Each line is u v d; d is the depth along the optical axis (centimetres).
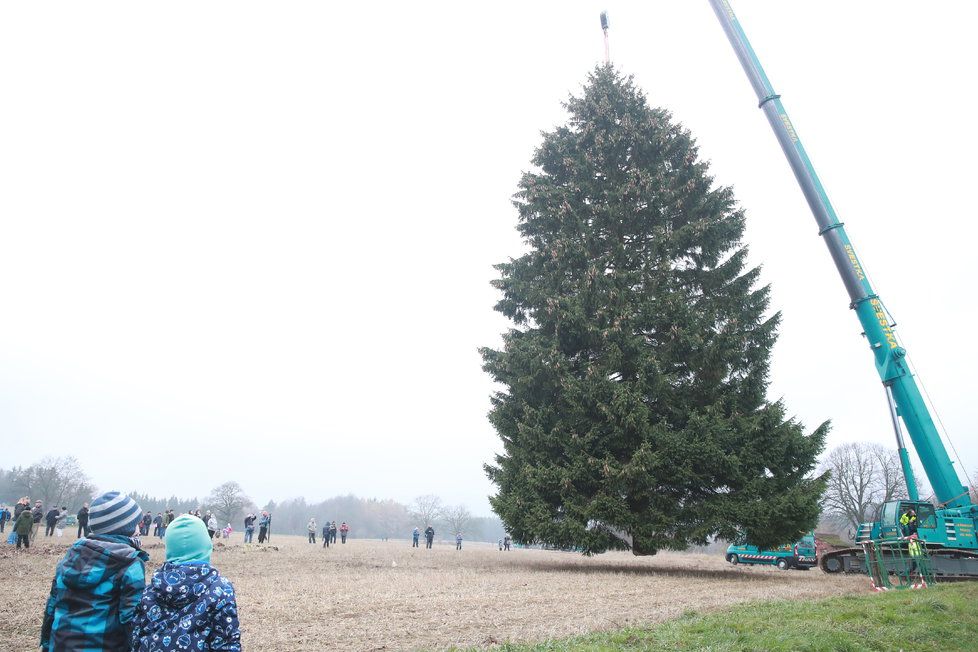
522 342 2345
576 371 2384
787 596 1434
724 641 829
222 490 11200
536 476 2145
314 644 837
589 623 1009
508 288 2545
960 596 1297
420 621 1020
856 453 7100
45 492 9444
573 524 2064
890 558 1872
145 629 364
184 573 374
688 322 2273
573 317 2275
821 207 2203
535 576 1828
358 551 3206
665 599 1338
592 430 2112
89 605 370
